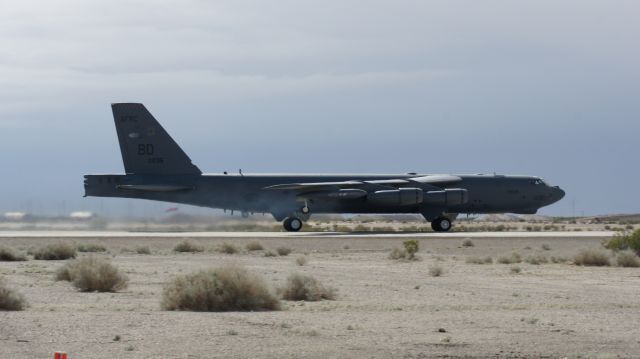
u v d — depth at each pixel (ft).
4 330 207.92
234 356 174.60
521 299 294.46
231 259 508.94
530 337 201.16
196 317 236.02
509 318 237.04
